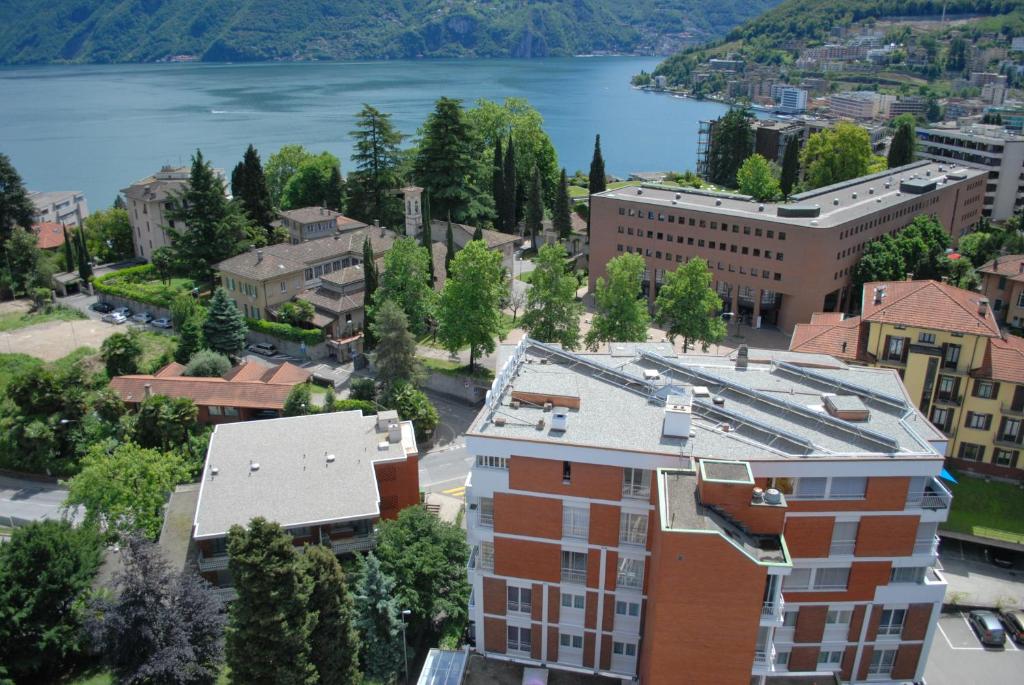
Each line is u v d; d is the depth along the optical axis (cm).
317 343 11025
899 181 14150
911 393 7306
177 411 8650
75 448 8669
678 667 4072
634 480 4438
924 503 4509
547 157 17300
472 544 4822
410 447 6950
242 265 11938
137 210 15400
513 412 4881
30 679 5775
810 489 4425
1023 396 6969
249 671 4706
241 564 4556
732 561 3803
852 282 11906
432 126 14750
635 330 9138
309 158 17338
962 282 10994
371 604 5478
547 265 9281
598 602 4744
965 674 5575
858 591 4650
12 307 13362
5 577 5588
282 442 6969
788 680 4881
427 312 10650
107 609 5319
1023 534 6700
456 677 4897
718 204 12500
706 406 4878
